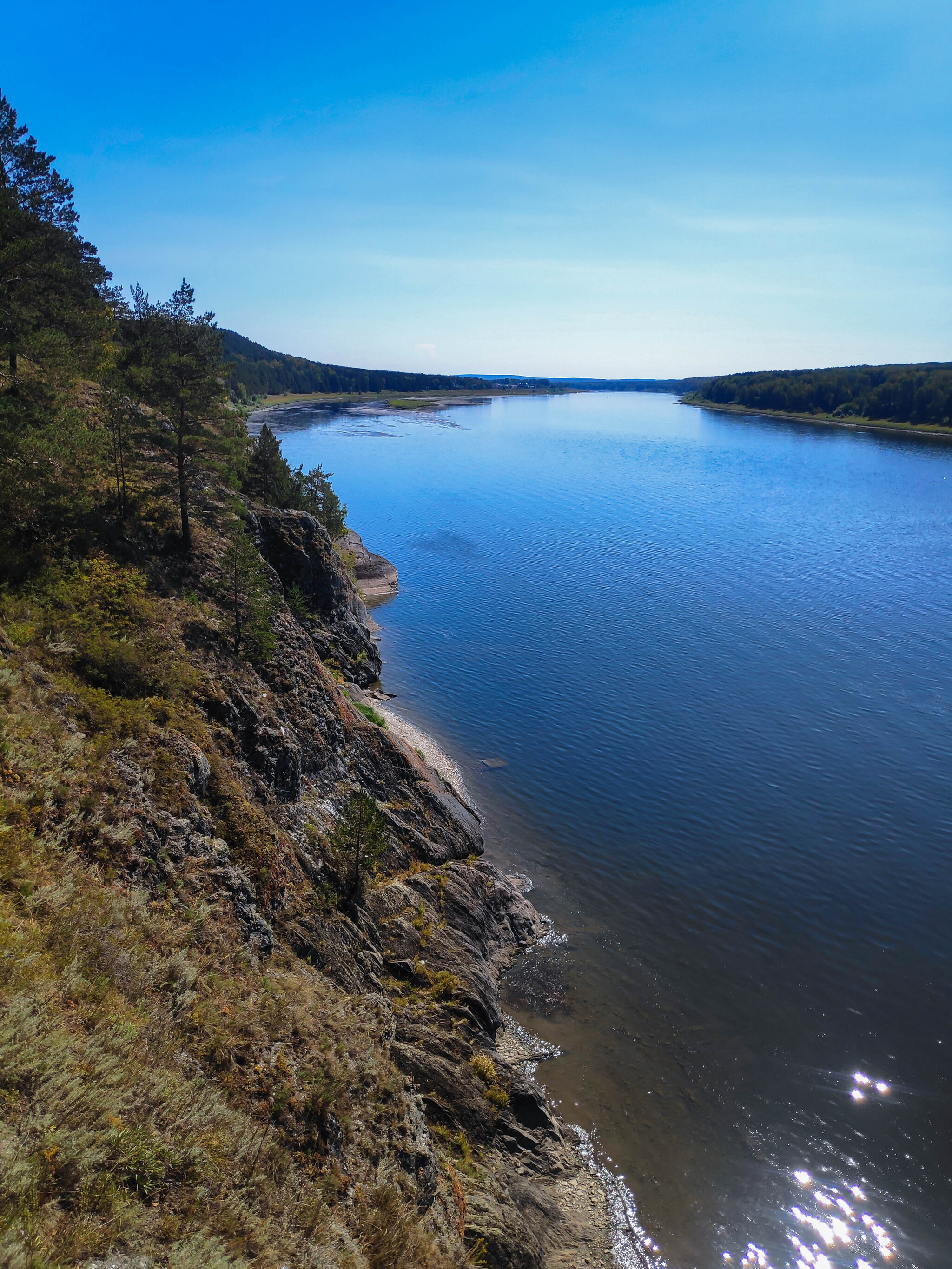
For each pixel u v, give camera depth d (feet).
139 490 114.73
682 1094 85.81
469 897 103.96
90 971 42.98
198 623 98.94
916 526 368.07
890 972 103.81
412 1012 80.12
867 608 250.16
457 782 142.00
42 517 94.07
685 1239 71.00
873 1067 89.92
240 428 168.55
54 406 113.91
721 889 118.62
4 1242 26.58
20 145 139.13
